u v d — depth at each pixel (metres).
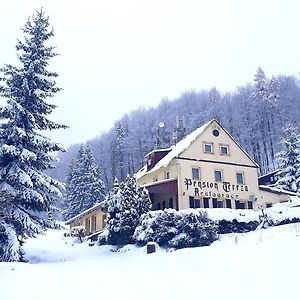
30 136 23.25
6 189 21.59
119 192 31.41
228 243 18.03
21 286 11.88
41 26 25.70
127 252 25.66
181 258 15.65
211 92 126.19
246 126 100.00
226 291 9.95
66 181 79.25
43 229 23.05
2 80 24.30
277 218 28.45
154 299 9.81
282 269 11.10
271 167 86.00
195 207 36.34
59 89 25.42
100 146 115.50
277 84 105.81
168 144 79.50
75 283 12.33
